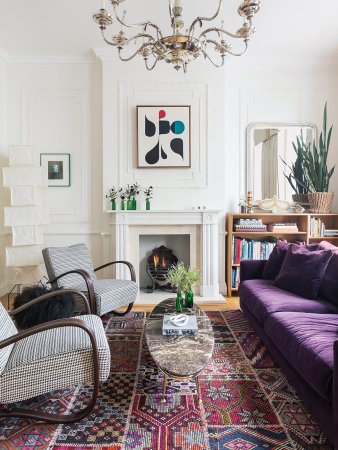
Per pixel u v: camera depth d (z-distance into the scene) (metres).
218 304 3.47
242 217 3.92
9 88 3.78
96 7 2.84
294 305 2.19
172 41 1.67
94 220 3.82
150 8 2.85
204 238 3.60
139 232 3.66
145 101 3.70
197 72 3.69
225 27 3.17
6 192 3.82
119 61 3.65
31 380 1.48
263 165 3.91
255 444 1.43
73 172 3.81
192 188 3.73
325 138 3.77
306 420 1.59
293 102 3.92
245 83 3.90
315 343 1.60
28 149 3.35
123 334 2.65
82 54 3.71
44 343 1.62
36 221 3.33
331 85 3.93
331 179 4.00
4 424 1.57
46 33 3.28
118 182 3.71
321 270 2.39
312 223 3.72
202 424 1.56
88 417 1.62
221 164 3.72
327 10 2.89
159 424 1.57
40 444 1.44
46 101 3.79
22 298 2.47
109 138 3.68
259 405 1.71
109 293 2.71
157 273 3.82
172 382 1.94
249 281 2.85
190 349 1.67
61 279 2.84
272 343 2.10
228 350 2.35
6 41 3.42
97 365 1.54
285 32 3.27
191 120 3.71
